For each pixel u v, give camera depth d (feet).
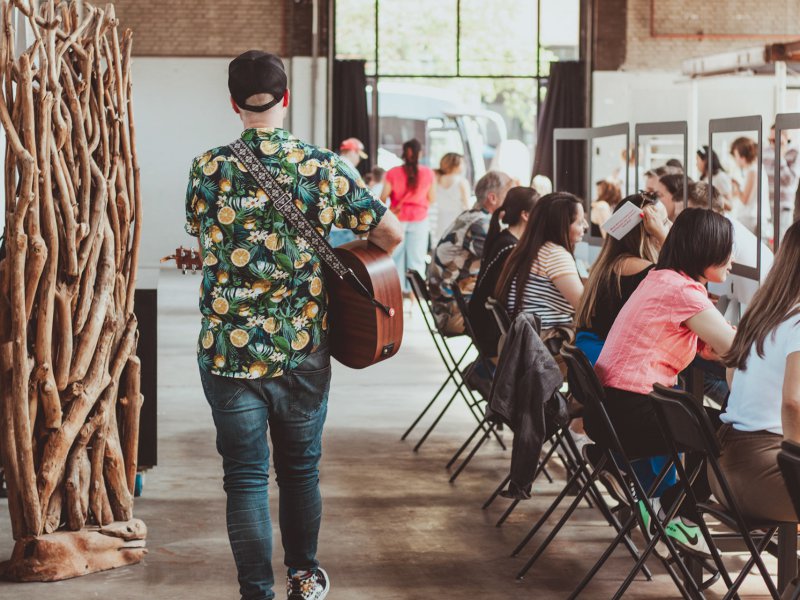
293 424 11.42
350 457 20.27
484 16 54.29
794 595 9.36
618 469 13.24
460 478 18.83
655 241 15.37
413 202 40.60
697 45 54.08
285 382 11.19
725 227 13.19
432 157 54.80
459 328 21.90
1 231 18.35
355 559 14.66
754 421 11.60
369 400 25.67
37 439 13.58
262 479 11.37
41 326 13.08
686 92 53.88
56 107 12.94
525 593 13.47
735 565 14.55
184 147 56.34
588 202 26.45
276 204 10.88
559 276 17.67
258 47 55.11
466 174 54.70
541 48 54.39
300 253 11.00
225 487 11.38
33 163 12.58
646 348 13.29
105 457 14.19
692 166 44.04
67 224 13.20
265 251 10.93
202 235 11.14
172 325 36.78
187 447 20.80
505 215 19.42
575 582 13.83
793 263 11.30
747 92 52.70
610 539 15.53
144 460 17.88
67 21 13.69
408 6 54.13
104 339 13.91
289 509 11.78
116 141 14.01
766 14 54.03
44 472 13.52
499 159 39.65
